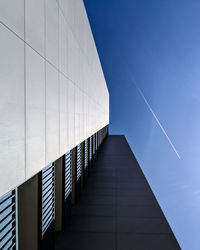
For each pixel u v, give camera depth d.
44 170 6.34
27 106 4.38
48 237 6.65
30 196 5.49
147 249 7.14
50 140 6.01
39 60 5.11
